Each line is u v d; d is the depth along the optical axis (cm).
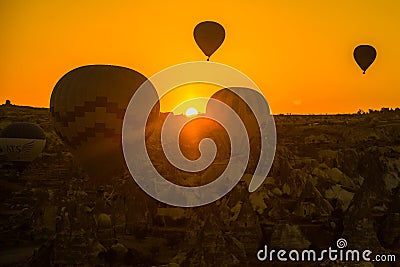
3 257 4594
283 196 5550
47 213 5553
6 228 5603
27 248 5091
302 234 4466
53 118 5750
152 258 4391
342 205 5325
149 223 5434
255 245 4353
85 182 5316
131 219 5356
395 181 6047
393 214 4603
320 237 4566
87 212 3853
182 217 5481
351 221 3884
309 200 5081
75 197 3850
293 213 5022
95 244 3888
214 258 3581
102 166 5697
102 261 3947
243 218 4444
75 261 3656
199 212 4156
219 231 3656
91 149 5625
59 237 3712
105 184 5719
